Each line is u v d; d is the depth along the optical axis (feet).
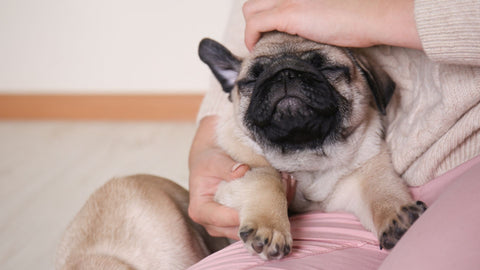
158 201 6.25
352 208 5.14
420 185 4.53
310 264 3.73
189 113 14.71
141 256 5.87
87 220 6.29
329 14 4.20
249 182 4.86
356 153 5.13
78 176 11.32
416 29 3.82
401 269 2.84
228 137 5.68
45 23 14.66
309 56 4.86
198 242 6.34
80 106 15.33
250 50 5.29
